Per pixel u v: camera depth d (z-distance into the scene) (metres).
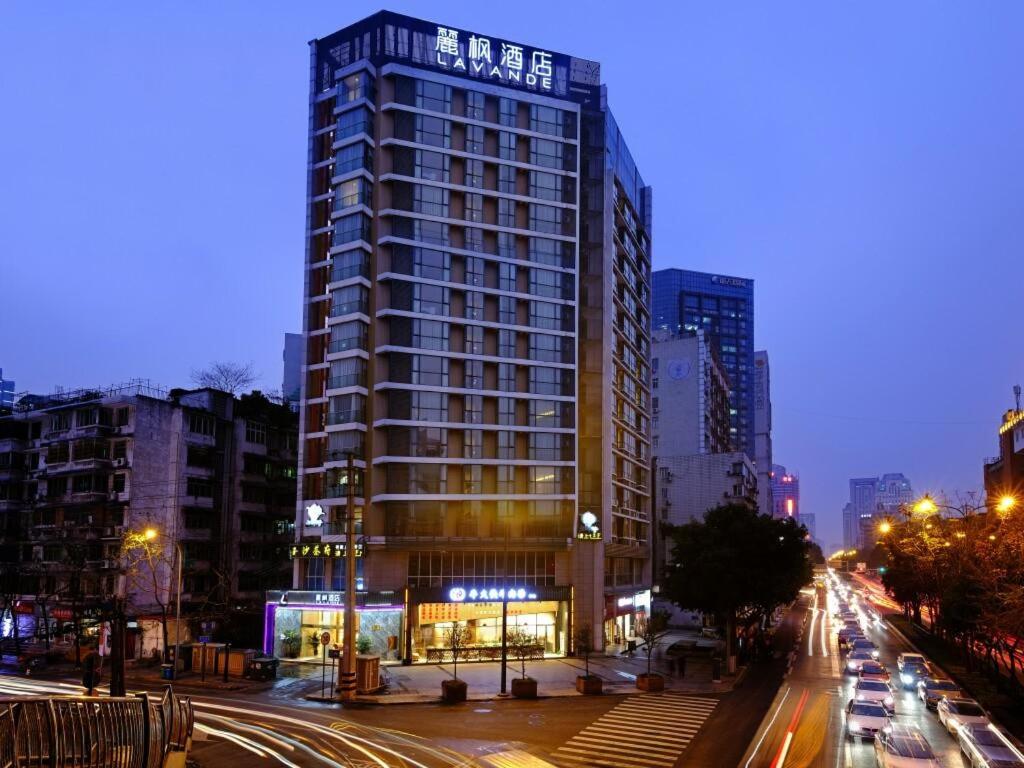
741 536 58.38
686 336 124.62
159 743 21.89
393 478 59.25
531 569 63.44
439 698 43.41
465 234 64.19
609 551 68.69
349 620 44.50
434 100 64.81
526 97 68.00
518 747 32.06
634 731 35.34
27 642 63.38
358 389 59.78
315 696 43.72
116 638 31.42
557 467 64.06
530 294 65.38
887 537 77.69
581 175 71.94
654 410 124.50
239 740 32.47
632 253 84.12
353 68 63.88
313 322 64.25
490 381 63.62
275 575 75.62
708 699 44.00
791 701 43.28
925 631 82.81
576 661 59.47
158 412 67.38
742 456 106.06
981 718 34.53
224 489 71.75
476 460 61.59
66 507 67.19
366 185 62.25
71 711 17.17
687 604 58.28
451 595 59.66
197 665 51.34
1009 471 75.94
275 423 78.31
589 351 69.44
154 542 63.84
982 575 39.81
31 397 81.25
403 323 60.97
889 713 35.62
